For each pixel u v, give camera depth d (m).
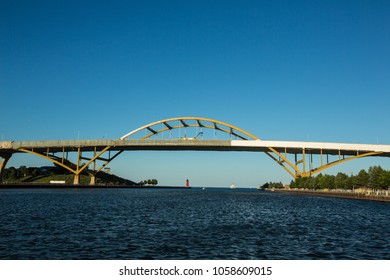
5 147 156.62
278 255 20.30
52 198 73.62
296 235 27.62
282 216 43.75
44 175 189.38
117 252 20.28
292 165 148.12
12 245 21.50
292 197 109.81
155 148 160.62
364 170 109.88
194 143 149.88
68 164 169.12
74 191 122.44
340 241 25.06
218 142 149.38
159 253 20.22
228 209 54.41
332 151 144.88
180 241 23.97
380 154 137.62
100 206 54.34
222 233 28.03
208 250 21.25
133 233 27.12
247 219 39.47
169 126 161.62
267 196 119.19
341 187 124.81
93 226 30.61
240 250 21.42
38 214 39.75
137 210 48.59
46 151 168.50
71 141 157.88
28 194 90.12
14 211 42.62
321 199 94.31
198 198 95.44
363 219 40.69
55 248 20.98
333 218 41.72
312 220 39.28
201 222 35.47
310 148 142.50
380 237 27.16
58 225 30.78
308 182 141.12
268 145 146.12
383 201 77.88
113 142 156.12
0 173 163.38
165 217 39.69
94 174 166.25
